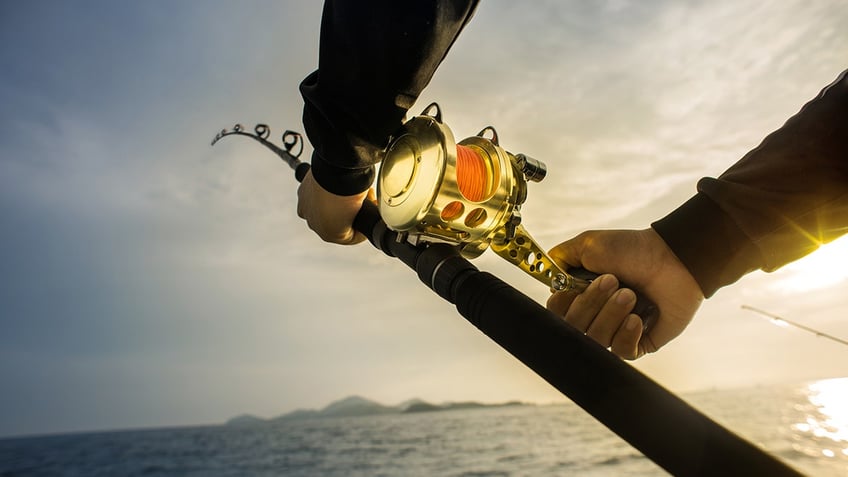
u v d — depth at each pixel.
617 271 1.30
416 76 1.08
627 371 0.68
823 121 1.14
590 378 0.70
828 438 21.03
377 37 1.03
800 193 1.15
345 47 1.06
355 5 1.02
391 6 1.01
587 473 20.06
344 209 1.41
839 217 1.14
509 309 0.86
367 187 1.37
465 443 38.28
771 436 22.56
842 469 14.53
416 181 1.07
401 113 1.13
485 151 1.17
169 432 112.25
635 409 0.64
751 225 1.18
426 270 1.11
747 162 1.24
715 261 1.21
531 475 20.73
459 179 1.09
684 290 1.25
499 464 24.52
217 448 54.66
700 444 0.59
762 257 1.19
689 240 1.22
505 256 1.26
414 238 1.14
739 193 1.19
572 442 32.81
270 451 45.97
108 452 59.12
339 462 32.38
